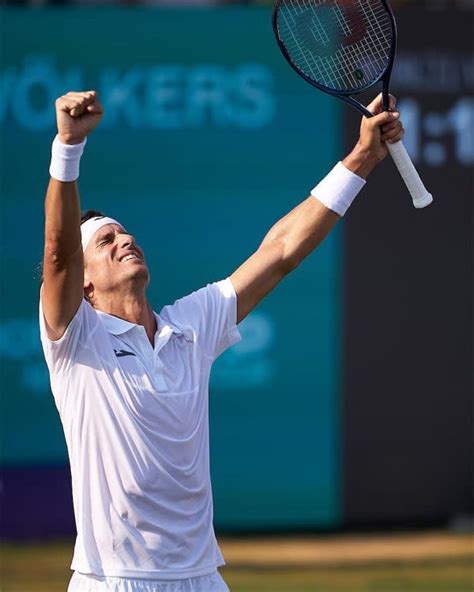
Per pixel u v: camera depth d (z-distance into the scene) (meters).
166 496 15.62
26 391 37.69
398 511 39.75
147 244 38.31
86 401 15.70
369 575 34.44
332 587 32.91
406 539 38.88
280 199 39.00
